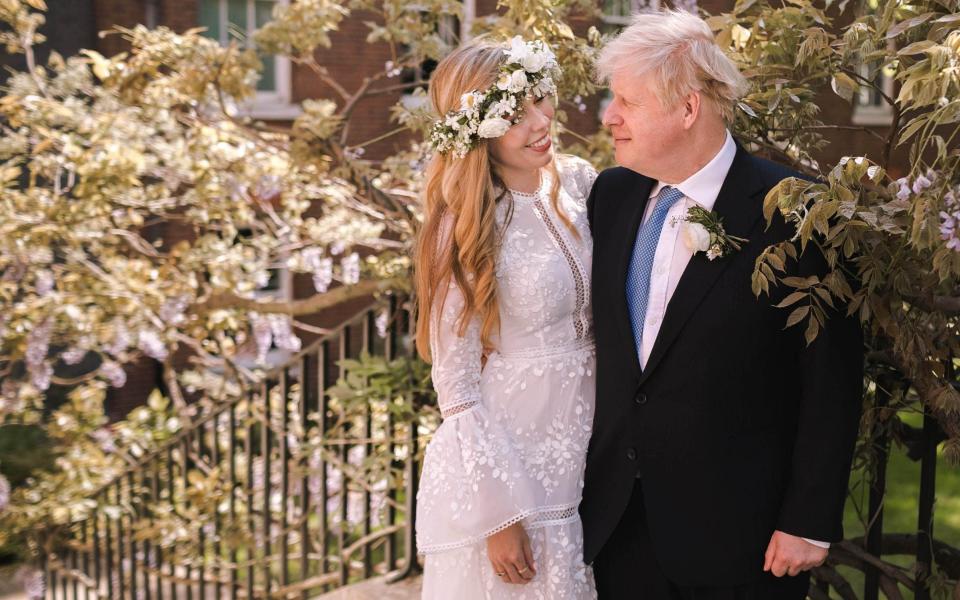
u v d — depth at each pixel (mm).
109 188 4719
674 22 1970
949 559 2363
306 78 7953
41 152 5133
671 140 1967
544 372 2150
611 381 2098
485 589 2191
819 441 1903
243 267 5145
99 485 5500
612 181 2230
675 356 1992
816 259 1880
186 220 5152
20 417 6035
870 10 2377
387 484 3469
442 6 3879
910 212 1692
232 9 7559
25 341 5035
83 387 6574
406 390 3340
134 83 4293
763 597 2039
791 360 1976
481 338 2143
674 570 2031
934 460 2230
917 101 1719
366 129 8148
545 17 3029
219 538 4461
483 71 2115
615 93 2000
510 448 2121
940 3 1903
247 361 7352
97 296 5035
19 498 5535
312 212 7145
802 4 2260
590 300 2186
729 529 1995
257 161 4699
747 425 1985
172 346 5426
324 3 4133
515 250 2129
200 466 4809
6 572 5430
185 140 5000
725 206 1979
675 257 2031
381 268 4070
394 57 4059
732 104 2012
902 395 2271
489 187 2104
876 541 2389
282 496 3938
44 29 6844
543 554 2156
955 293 2074
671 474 2027
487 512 2059
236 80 4195
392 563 3482
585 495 2188
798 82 2270
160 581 4699
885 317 1918
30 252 4805
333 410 4066
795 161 2508
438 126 2104
